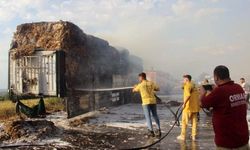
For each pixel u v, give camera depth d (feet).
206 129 37.52
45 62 44.91
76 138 31.91
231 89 14.78
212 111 15.19
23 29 49.14
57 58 43.91
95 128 37.60
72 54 47.78
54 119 42.98
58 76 43.78
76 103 45.62
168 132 32.89
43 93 44.73
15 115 44.27
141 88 33.78
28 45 47.96
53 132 33.65
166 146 28.71
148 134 34.12
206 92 15.65
